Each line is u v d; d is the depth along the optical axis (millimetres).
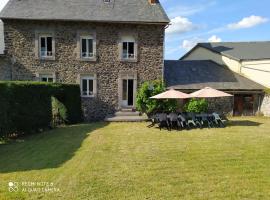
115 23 21062
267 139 13375
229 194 6805
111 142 12836
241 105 23672
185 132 15562
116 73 21500
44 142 13000
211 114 17906
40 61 21031
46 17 20453
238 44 28375
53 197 6578
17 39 20781
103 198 6551
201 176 8062
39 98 16438
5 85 13359
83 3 22094
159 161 9609
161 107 20391
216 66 26156
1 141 13109
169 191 6965
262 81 23578
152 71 21641
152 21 20891
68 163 9312
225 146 11875
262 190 7066
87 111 21609
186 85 22359
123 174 8203
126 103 21844
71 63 21203
